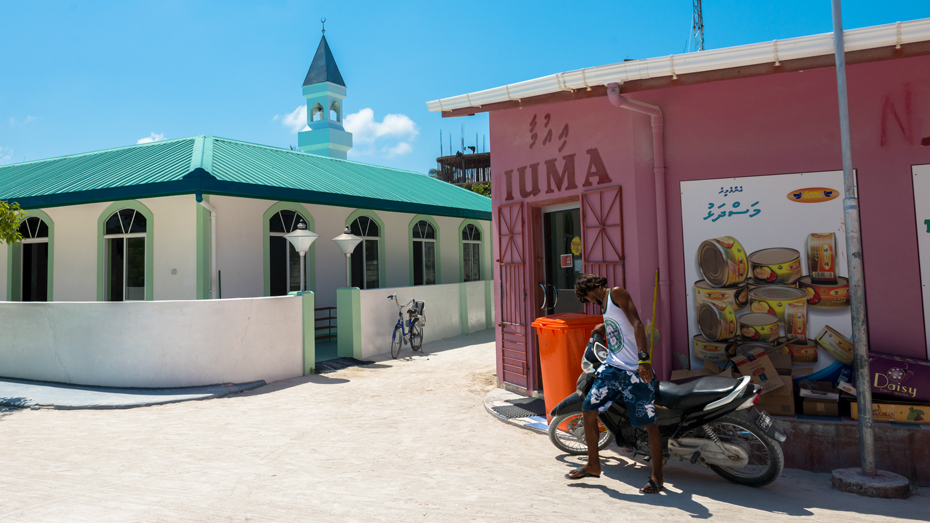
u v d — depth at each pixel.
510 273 8.03
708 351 5.81
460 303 15.29
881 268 5.30
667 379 5.94
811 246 5.49
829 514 3.95
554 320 5.94
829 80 5.45
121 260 12.61
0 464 5.36
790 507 4.09
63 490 4.59
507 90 6.27
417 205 15.81
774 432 4.32
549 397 6.01
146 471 5.09
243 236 12.56
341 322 11.59
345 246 11.80
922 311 5.19
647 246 6.05
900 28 4.43
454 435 6.21
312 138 25.64
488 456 5.44
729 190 5.79
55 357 9.07
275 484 4.70
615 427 4.83
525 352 7.73
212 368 8.78
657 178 5.99
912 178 5.23
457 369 10.40
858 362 4.57
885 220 5.29
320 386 9.11
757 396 4.32
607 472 4.95
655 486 4.42
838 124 5.42
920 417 4.82
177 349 8.67
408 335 12.32
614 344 4.59
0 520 3.96
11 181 14.62
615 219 6.34
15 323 9.41
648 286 6.05
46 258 13.56
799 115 5.55
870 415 4.54
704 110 5.88
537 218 7.67
